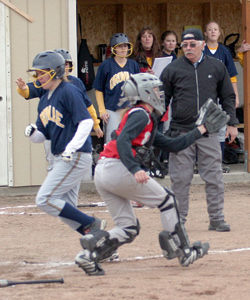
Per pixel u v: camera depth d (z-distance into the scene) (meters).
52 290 20.27
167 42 45.50
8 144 42.78
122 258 25.70
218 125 22.12
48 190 24.05
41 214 36.47
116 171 21.59
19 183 43.09
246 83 47.12
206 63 31.25
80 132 23.69
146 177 20.64
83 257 22.14
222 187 31.41
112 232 22.39
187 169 31.19
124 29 57.03
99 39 57.22
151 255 26.20
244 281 21.16
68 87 24.19
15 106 42.75
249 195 42.28
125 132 20.75
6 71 42.44
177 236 22.67
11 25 42.41
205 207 38.25
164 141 22.27
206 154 31.09
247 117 47.34
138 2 56.88
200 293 19.58
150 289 20.11
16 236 30.72
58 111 24.14
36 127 25.11
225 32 58.62
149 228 32.28
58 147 24.39
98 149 49.62
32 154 43.25
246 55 46.84
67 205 24.03
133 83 21.64
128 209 22.67
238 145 53.62
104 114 40.59
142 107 21.58
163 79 31.66
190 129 31.19
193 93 31.06
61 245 28.58
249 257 25.39
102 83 40.69
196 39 30.91
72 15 43.34
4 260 25.77
